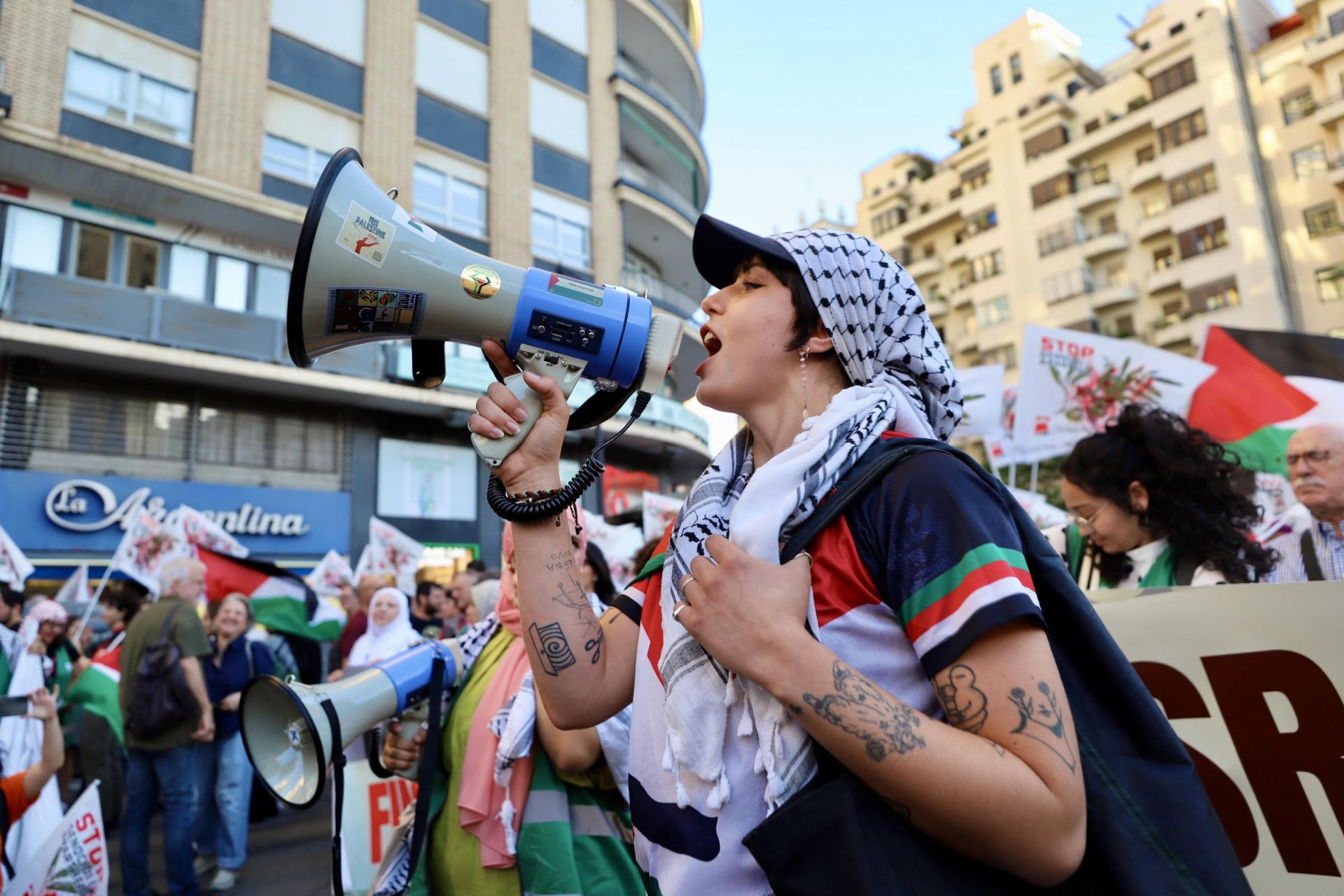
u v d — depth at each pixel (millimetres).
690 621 783
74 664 6344
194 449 12758
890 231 39719
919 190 39312
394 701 1795
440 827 1904
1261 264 27562
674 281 22047
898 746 679
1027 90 36688
